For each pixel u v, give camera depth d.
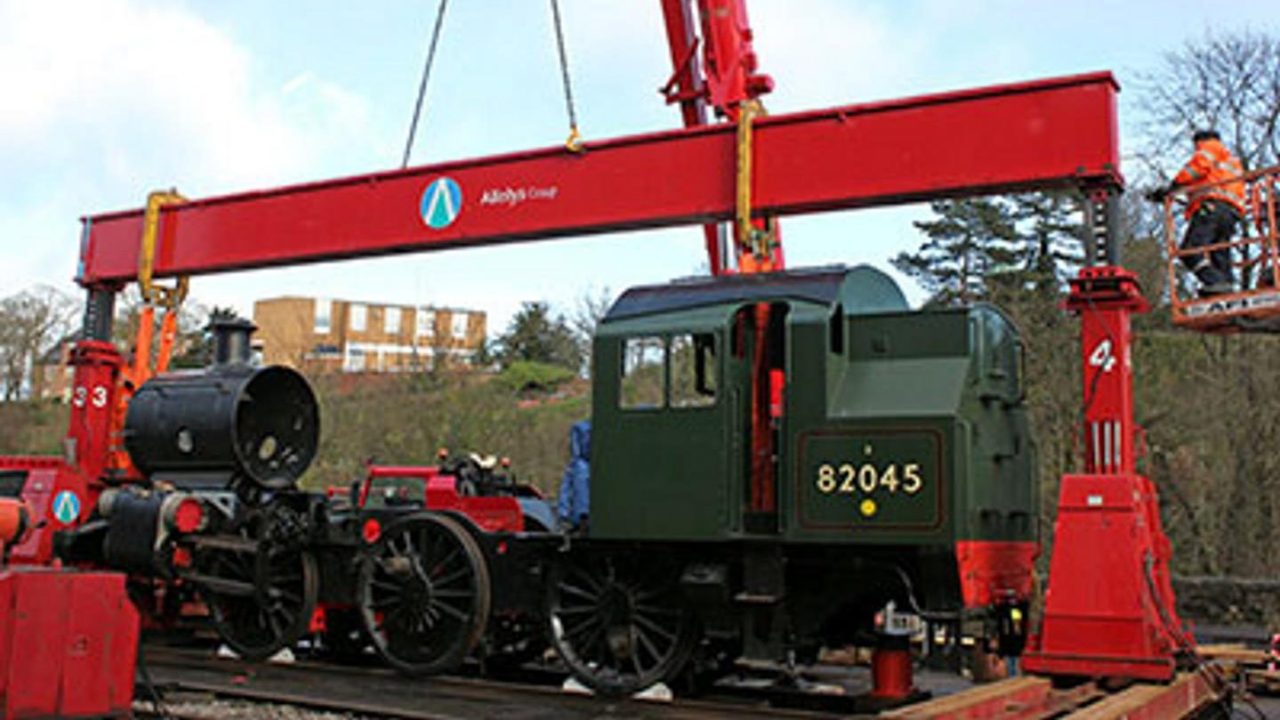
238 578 11.62
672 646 9.27
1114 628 8.06
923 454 8.23
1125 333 8.96
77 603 5.68
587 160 11.74
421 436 30.80
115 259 14.77
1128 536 8.18
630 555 9.64
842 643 9.69
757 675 10.41
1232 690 9.65
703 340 9.30
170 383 12.33
